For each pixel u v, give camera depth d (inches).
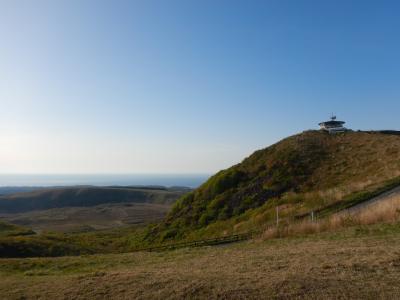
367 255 501.4
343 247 583.2
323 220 889.5
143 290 424.8
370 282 386.6
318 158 1727.4
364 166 1517.0
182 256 709.3
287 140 2014.0
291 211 1181.1
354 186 1262.3
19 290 487.5
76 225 4589.1
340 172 1529.3
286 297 365.1
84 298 424.8
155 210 6535.4
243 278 429.7
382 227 729.6
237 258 589.9
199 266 550.9
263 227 1063.6
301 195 1366.9
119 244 1691.7
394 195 1044.5
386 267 434.9
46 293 460.4
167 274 488.4
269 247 690.2
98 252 1403.8
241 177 1740.9
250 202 1493.6
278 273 442.3
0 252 1161.4
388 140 1736.0
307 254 548.7
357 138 1886.1
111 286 453.1
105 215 5900.6
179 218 1642.5
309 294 366.6
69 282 501.0
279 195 1473.9
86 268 698.8
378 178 1306.6
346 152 1736.0
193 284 419.5
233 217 1438.2
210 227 1408.7
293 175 1604.3
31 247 1248.2
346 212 978.1
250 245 754.2
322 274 422.0
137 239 1652.3
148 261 700.0
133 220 5118.1
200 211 1608.0
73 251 1314.0
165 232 1550.2
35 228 4271.7
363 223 805.9
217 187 1717.5
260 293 379.2
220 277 441.7
